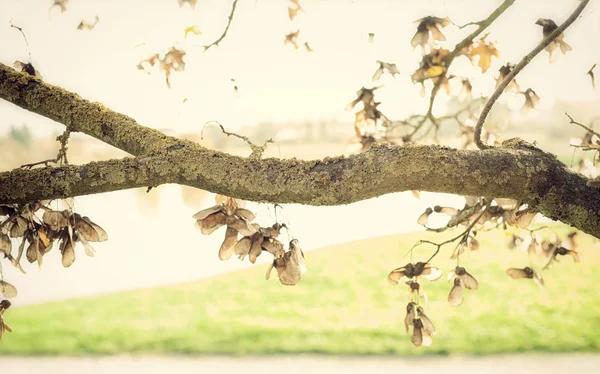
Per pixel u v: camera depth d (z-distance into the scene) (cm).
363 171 136
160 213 1366
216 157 143
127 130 159
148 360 644
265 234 156
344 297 810
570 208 139
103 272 1000
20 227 169
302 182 137
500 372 581
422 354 639
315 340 676
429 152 138
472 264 890
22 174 146
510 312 728
